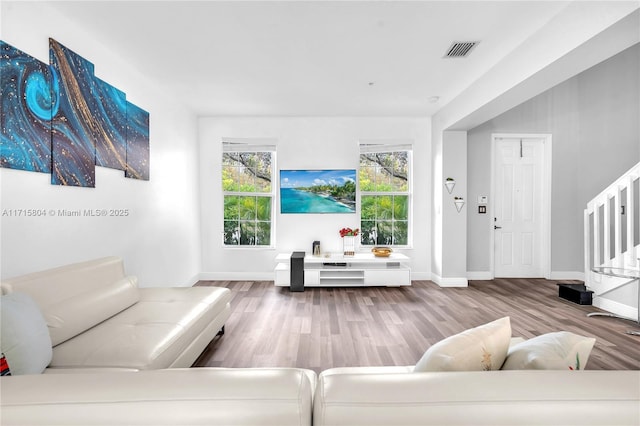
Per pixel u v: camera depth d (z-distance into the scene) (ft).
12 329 4.69
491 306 13.64
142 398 2.31
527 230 18.48
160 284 13.41
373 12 8.43
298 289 15.94
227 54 10.64
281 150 17.99
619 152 17.51
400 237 18.45
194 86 13.35
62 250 8.23
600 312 12.83
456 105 14.84
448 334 10.64
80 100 8.79
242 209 18.31
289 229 18.07
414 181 18.13
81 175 8.79
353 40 9.82
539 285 17.07
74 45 8.78
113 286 7.84
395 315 12.50
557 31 8.55
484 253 18.25
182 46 10.07
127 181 11.05
